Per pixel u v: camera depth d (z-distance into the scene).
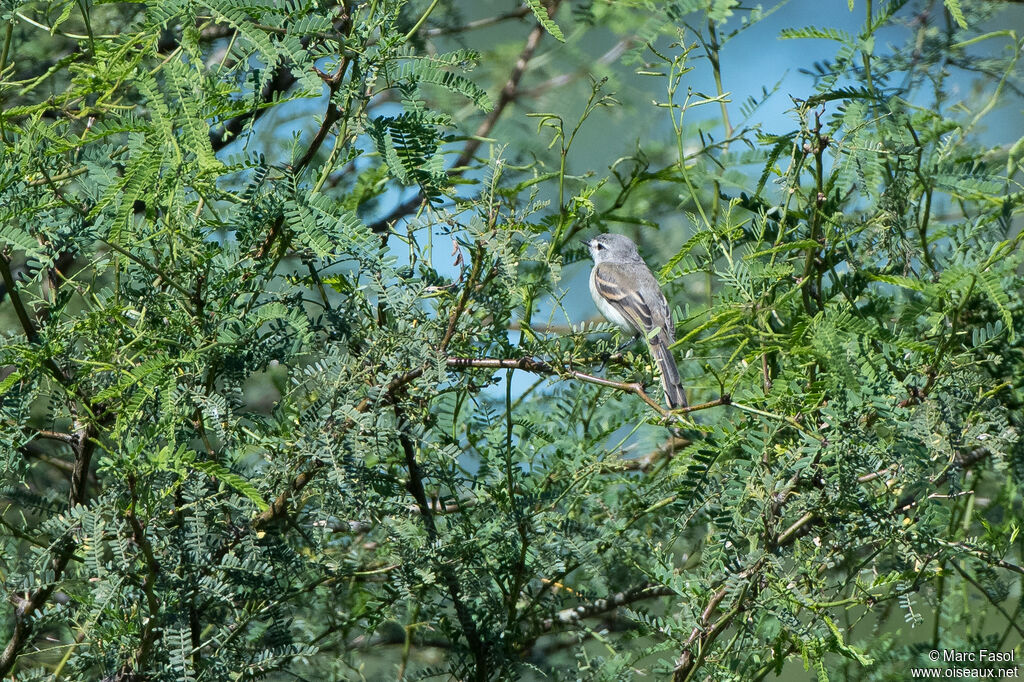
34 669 7.11
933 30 9.26
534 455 9.46
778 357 8.45
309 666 8.76
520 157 11.93
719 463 8.33
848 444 7.25
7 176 7.20
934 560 7.28
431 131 7.88
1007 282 8.36
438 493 8.91
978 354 8.38
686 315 10.16
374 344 7.31
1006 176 8.98
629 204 12.52
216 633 7.74
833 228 8.68
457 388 8.28
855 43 8.59
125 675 6.95
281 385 8.98
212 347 7.29
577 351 8.16
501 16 12.91
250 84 7.78
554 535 8.10
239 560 7.14
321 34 7.40
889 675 8.67
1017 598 9.59
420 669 8.45
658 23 9.05
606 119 13.12
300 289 8.11
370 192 10.13
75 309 9.53
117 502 6.70
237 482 6.30
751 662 7.67
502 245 6.98
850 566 8.21
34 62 10.50
